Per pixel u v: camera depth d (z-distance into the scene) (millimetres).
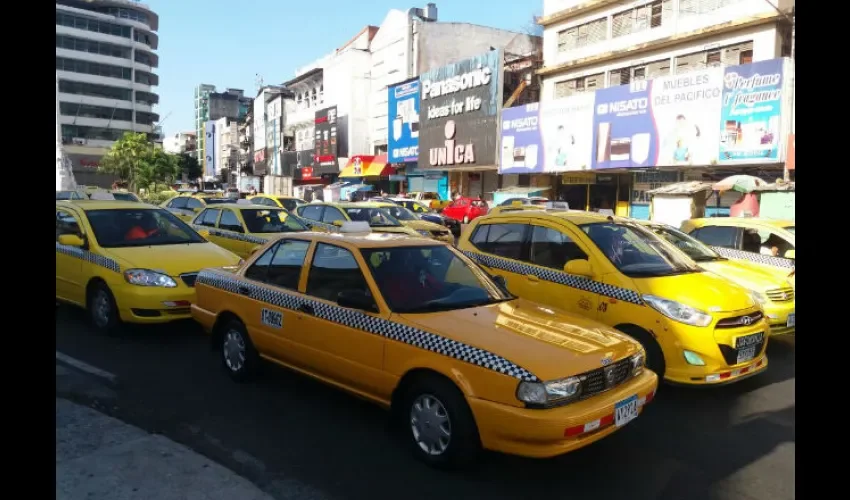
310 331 4812
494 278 5340
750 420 4984
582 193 27422
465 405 3836
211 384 5598
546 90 29953
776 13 19984
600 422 3709
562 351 3869
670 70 23953
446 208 28844
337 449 4293
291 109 59375
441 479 3895
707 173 21453
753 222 8906
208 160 105125
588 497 3725
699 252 7953
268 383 5645
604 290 5781
